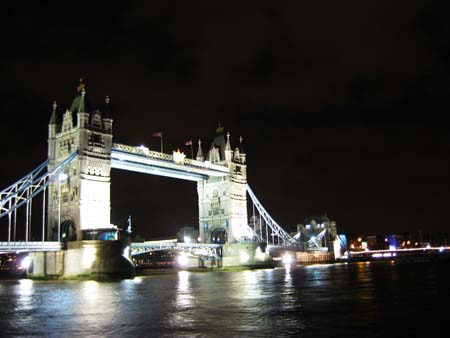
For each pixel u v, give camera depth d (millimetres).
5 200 97125
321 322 38125
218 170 151500
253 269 148750
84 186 106812
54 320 41281
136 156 121625
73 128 109875
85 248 99000
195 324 37906
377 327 36000
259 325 37156
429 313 42031
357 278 89312
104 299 56938
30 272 110375
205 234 160875
